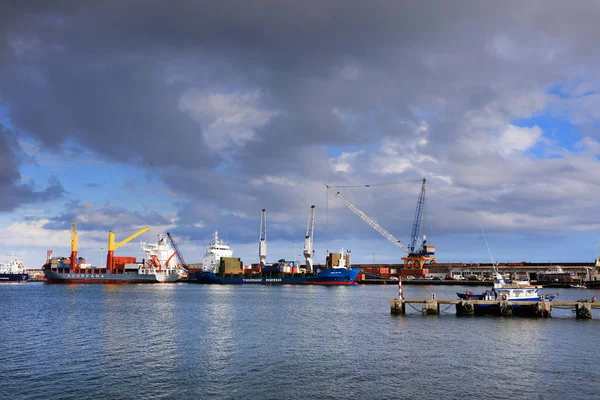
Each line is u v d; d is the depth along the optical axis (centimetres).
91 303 11819
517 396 3822
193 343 5962
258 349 5575
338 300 13188
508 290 9044
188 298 13762
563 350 5497
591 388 4028
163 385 4091
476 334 6600
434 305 8862
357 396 3812
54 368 4634
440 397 3794
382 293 16938
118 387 4022
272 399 3738
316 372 4516
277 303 12056
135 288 19738
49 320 8219
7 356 5153
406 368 4669
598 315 9069
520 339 6197
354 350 5512
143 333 6769
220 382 4184
